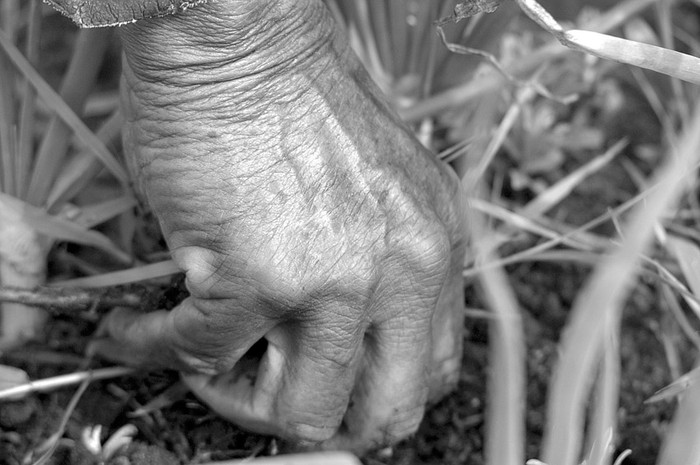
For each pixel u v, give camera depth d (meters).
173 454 0.47
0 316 0.50
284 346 0.43
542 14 0.40
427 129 0.56
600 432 0.41
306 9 0.40
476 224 0.51
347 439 0.46
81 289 0.46
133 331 0.46
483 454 0.50
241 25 0.39
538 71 0.56
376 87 0.43
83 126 0.47
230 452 0.47
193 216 0.41
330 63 0.41
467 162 0.53
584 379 0.37
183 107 0.40
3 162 0.47
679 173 0.36
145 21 0.39
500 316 0.39
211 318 0.42
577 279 0.55
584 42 0.40
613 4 0.62
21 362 0.50
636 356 0.53
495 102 0.55
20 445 0.47
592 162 0.58
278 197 0.40
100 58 0.47
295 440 0.44
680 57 0.41
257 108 0.40
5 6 0.50
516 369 0.38
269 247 0.40
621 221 0.58
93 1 0.38
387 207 0.41
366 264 0.41
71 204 0.53
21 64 0.45
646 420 0.51
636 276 0.55
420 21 0.54
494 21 0.53
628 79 0.63
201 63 0.40
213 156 0.40
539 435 0.50
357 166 0.41
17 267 0.48
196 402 0.48
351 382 0.43
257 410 0.44
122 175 0.48
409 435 0.46
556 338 0.54
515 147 0.58
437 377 0.48
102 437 0.48
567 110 0.61
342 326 0.41
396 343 0.43
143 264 0.50
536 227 0.52
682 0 0.66
